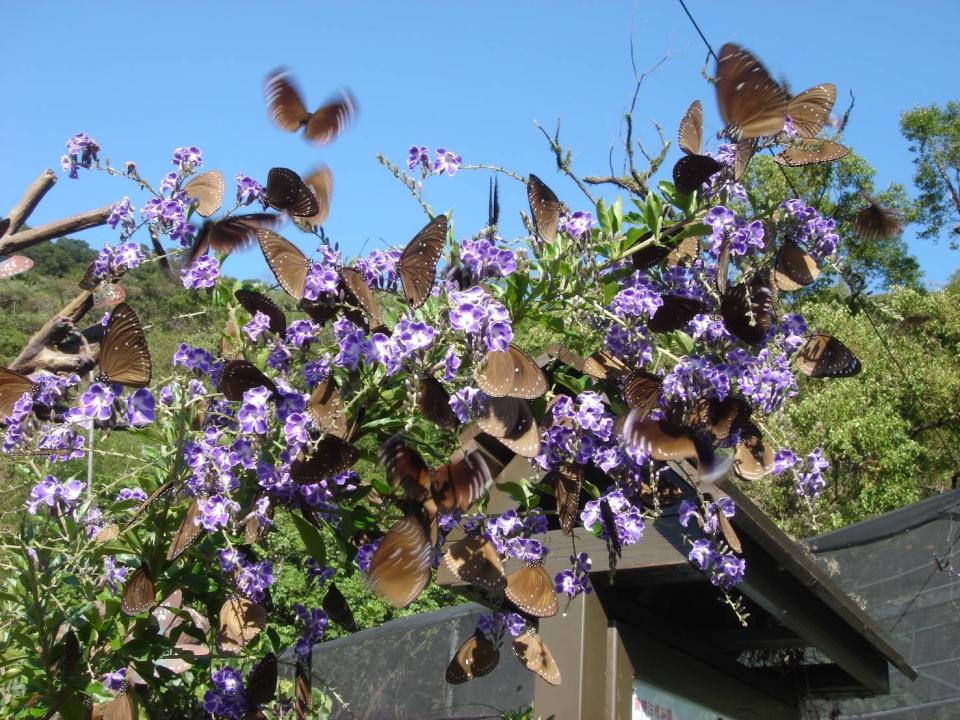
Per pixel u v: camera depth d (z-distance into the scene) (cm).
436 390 85
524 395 84
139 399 87
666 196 94
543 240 93
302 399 88
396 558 81
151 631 94
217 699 97
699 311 92
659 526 103
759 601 114
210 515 88
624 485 94
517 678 159
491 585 89
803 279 92
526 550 92
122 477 93
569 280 92
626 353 93
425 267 86
